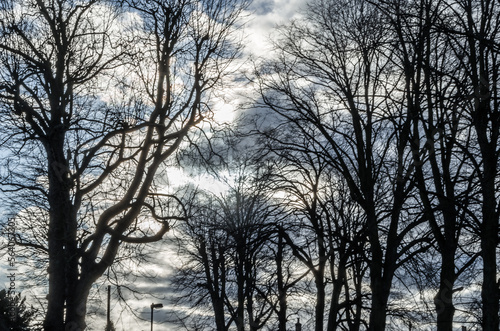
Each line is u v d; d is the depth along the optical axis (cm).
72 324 1842
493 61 1758
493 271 1623
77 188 1908
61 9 1988
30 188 1922
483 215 1661
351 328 2492
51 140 1894
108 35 2064
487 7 1764
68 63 1986
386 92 2047
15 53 1917
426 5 1809
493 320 1608
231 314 3216
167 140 2055
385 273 1988
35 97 1961
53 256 1870
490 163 1670
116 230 1944
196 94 2106
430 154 1894
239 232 2286
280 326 2953
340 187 2522
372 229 2045
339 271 2364
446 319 1912
